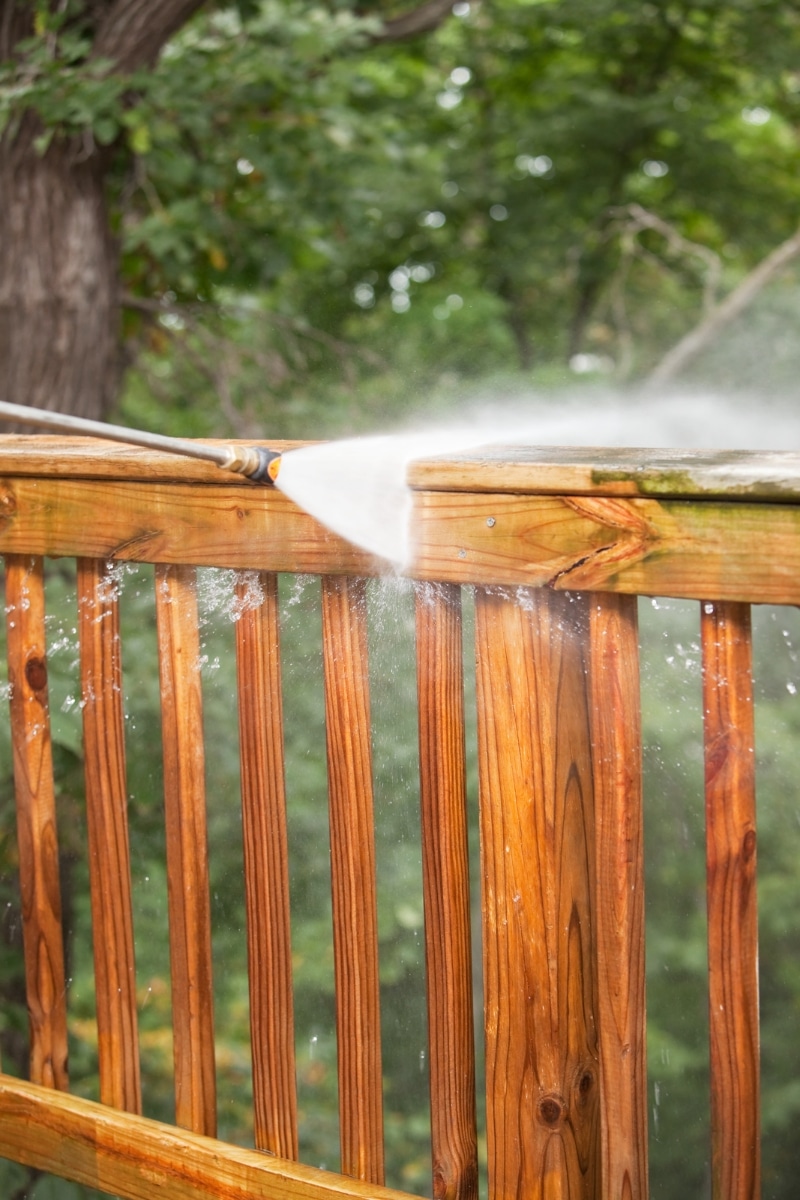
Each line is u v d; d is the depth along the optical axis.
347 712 1.51
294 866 3.62
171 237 5.02
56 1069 1.83
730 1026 1.30
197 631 1.65
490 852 1.43
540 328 10.52
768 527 1.17
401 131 6.37
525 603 1.37
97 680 1.71
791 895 4.23
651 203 10.15
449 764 1.45
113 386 4.83
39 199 4.46
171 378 6.48
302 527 1.46
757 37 8.84
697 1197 2.88
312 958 4.01
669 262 10.01
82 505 1.65
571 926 1.41
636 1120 1.35
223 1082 4.57
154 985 3.88
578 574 1.27
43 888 1.81
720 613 1.25
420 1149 4.97
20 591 1.78
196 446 1.33
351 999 1.55
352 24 5.23
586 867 1.41
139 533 1.60
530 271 10.04
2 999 3.23
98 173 4.64
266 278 5.93
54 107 4.15
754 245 10.05
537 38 9.49
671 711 2.59
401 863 3.49
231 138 5.22
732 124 10.37
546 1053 1.42
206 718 3.53
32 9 4.51
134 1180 1.70
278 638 1.57
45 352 4.49
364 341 9.15
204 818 1.67
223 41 5.23
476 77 9.78
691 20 8.98
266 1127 1.63
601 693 1.32
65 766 2.98
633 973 1.34
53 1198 2.31
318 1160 4.42
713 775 1.28
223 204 5.59
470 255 10.29
